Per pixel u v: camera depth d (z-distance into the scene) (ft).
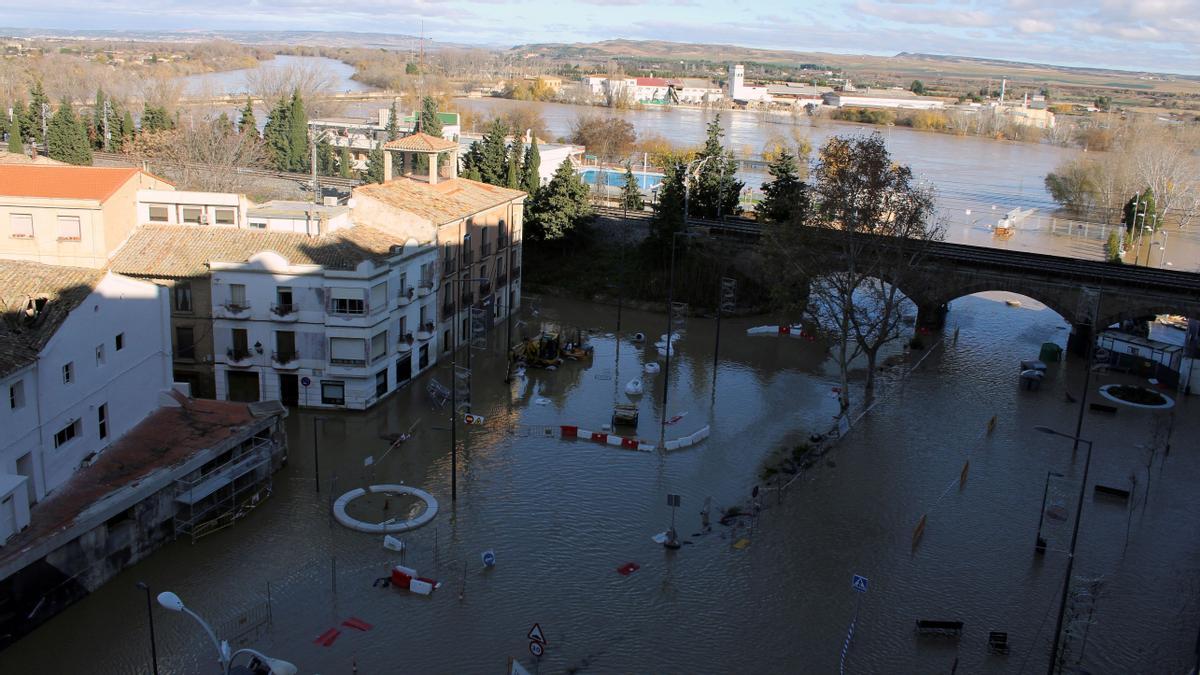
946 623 142.10
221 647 108.06
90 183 220.02
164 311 183.42
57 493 148.46
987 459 212.43
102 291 162.20
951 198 631.15
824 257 254.27
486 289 295.89
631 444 212.23
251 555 156.97
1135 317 289.33
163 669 127.24
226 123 472.03
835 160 254.27
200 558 155.33
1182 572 164.25
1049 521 181.68
